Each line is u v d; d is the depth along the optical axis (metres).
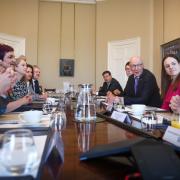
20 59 3.29
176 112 1.76
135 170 0.60
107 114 1.89
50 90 7.10
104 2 7.46
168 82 2.91
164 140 0.97
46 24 7.68
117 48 7.27
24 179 0.53
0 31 6.69
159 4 6.27
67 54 7.80
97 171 0.63
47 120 1.47
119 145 0.68
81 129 1.27
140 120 1.53
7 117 1.63
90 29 7.85
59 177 0.59
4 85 1.66
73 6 7.79
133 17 6.97
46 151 0.75
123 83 7.10
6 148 0.58
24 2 7.12
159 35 6.28
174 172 0.53
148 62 6.67
